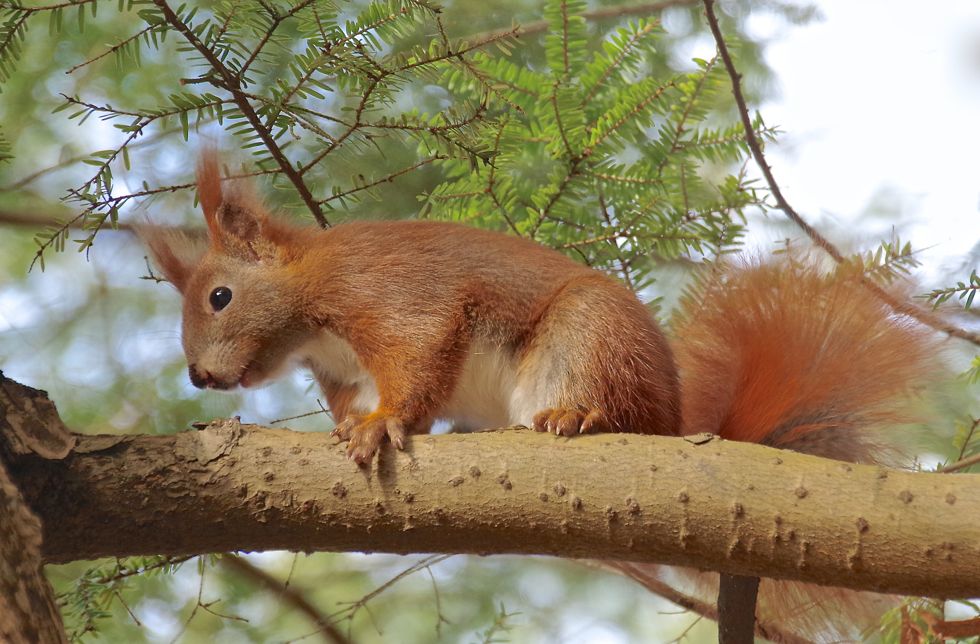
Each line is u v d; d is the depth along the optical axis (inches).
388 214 487.5
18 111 496.4
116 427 502.0
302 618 465.7
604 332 313.1
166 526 248.7
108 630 411.2
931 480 224.4
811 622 335.9
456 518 243.8
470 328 325.1
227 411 498.9
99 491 245.9
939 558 216.5
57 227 294.8
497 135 315.9
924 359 336.8
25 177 500.7
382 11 281.4
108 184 277.0
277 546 253.6
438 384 317.1
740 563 233.1
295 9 266.8
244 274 351.9
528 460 244.1
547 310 322.7
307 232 360.8
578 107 368.2
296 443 254.2
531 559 530.9
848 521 223.1
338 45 272.2
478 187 363.3
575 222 370.3
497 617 384.2
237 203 359.6
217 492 248.4
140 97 486.0
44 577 216.2
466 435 253.1
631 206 366.3
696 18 514.0
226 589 438.9
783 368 337.1
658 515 234.4
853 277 344.2
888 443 337.1
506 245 335.9
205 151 362.6
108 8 486.6
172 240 389.7
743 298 349.1
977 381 339.3
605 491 237.9
